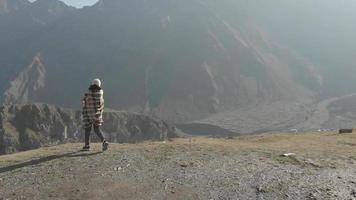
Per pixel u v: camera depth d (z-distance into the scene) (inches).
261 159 776.9
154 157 763.4
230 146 903.1
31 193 588.4
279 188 616.4
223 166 718.5
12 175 670.5
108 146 849.5
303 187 622.8
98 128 804.0
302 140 1269.7
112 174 662.5
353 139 1295.5
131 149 831.1
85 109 798.5
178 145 880.9
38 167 707.4
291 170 709.3
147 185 618.2
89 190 595.8
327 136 1492.4
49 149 883.4
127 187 608.4
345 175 693.3
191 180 642.8
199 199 573.3
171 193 590.9
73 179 639.8
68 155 780.0
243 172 687.7
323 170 718.5
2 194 587.2
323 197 585.9
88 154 783.7
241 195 589.6
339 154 865.5
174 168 699.4
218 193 594.9
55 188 604.4
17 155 834.8
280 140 1299.2
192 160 749.9
